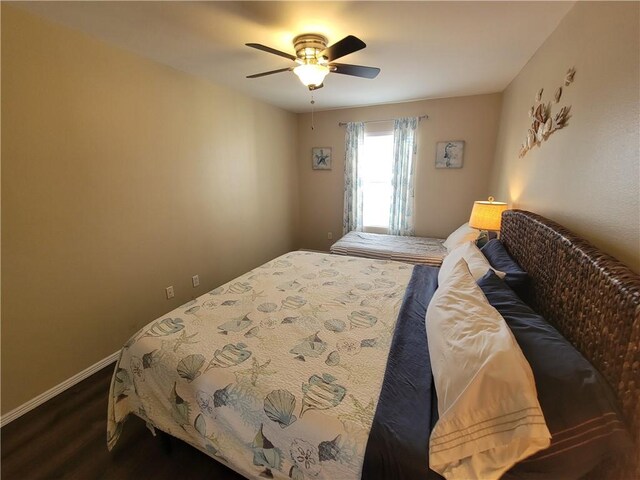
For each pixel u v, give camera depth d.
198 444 1.27
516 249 1.92
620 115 1.13
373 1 1.61
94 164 2.08
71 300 2.02
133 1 1.60
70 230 1.98
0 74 1.60
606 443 0.75
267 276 2.35
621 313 0.85
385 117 4.14
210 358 1.32
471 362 0.92
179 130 2.73
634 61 1.06
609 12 1.24
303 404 1.06
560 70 1.78
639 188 1.00
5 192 1.67
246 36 2.02
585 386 0.80
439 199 4.11
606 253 1.11
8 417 1.75
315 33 1.96
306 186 4.88
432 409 1.02
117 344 2.35
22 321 1.79
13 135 1.67
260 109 3.84
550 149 1.85
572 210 1.52
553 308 1.32
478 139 3.75
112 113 2.17
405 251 3.45
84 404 1.89
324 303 1.88
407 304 1.80
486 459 0.82
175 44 2.14
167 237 2.71
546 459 0.80
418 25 1.88
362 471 0.91
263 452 1.10
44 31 1.76
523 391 0.79
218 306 1.83
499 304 1.25
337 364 1.28
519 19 1.79
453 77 2.94
